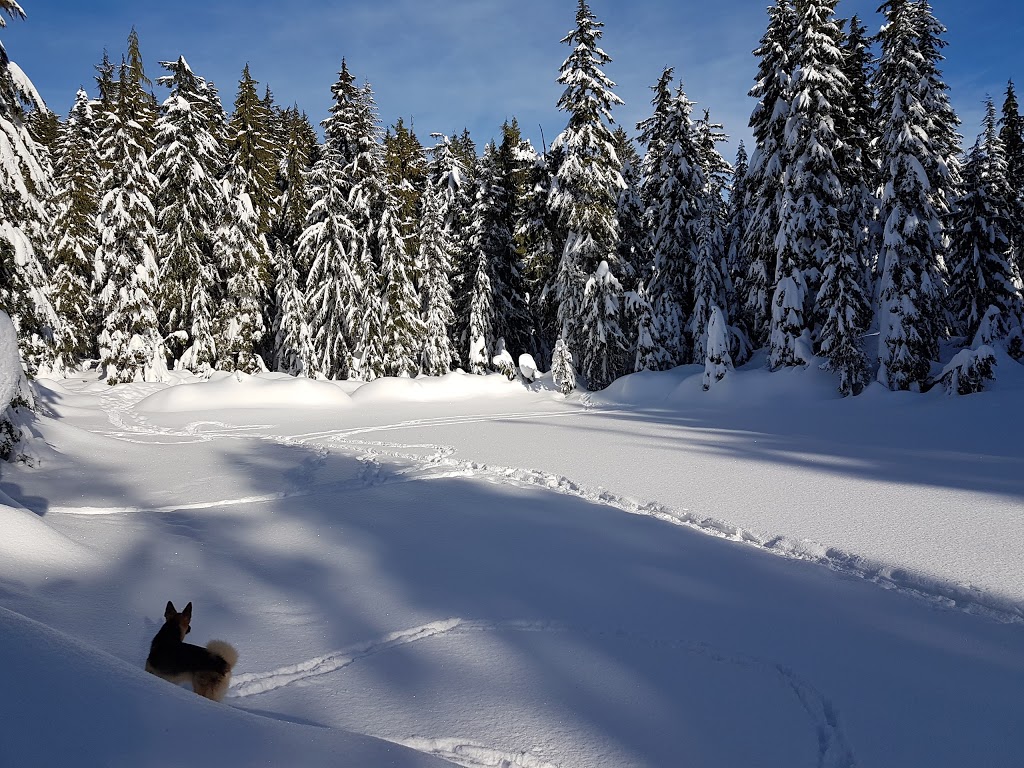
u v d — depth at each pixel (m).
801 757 3.43
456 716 3.79
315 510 9.34
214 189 31.55
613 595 5.88
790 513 8.84
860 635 4.99
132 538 7.60
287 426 21.02
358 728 3.63
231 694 3.99
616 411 25.44
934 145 23.06
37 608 4.98
